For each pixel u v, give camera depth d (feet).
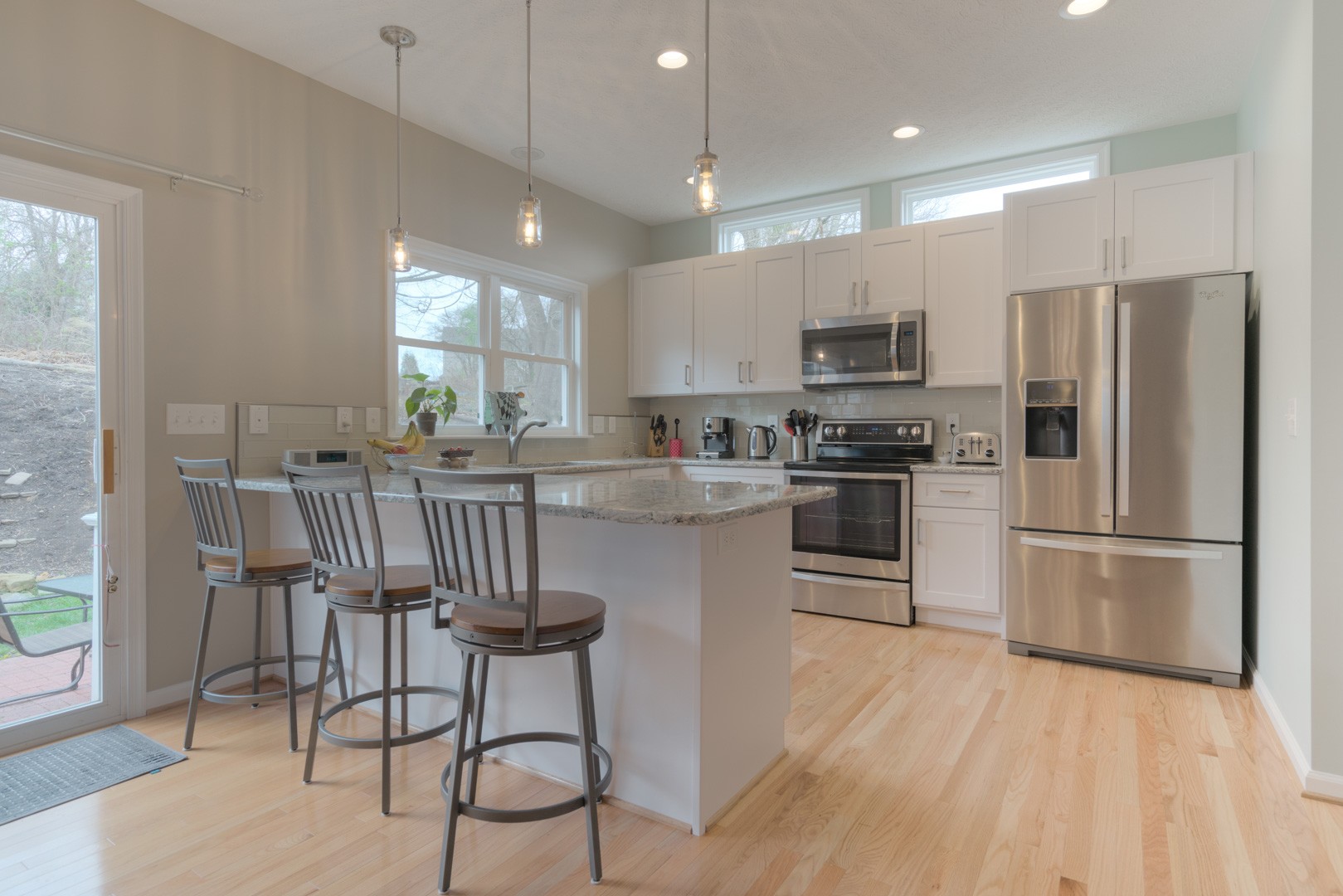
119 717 8.05
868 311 13.12
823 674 9.55
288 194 9.67
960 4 8.30
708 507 5.24
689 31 8.85
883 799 6.31
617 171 13.50
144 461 8.21
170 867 5.29
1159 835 5.70
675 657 5.88
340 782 6.63
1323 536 6.38
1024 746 7.35
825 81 10.10
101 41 7.88
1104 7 8.38
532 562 4.89
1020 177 12.98
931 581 11.80
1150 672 9.64
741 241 16.01
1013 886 5.08
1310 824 5.85
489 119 11.28
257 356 9.31
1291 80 7.38
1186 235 9.54
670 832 5.82
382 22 8.62
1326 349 6.43
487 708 7.16
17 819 5.94
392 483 8.01
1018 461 10.33
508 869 5.30
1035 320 10.17
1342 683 6.26
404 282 11.41
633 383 16.16
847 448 13.76
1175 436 9.30
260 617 8.52
